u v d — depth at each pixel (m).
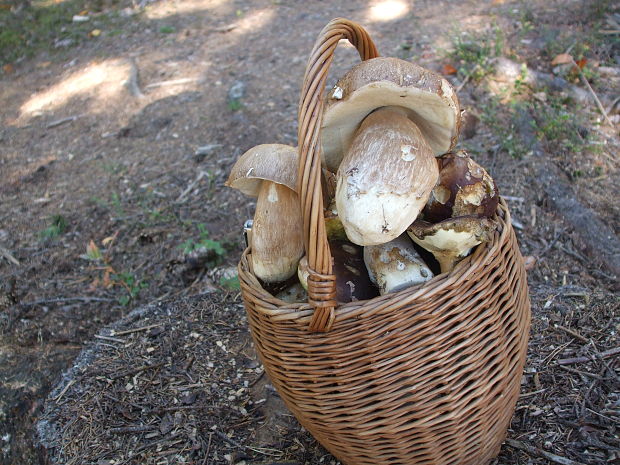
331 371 0.45
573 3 1.49
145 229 1.04
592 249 0.85
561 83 1.20
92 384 0.74
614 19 1.40
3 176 1.25
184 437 0.65
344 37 0.46
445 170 0.48
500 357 0.47
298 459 0.61
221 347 0.78
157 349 0.79
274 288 0.56
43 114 1.48
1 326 0.88
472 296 0.44
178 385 0.73
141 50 1.71
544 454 0.56
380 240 0.43
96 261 1.00
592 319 0.72
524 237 0.90
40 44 1.87
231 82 1.44
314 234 0.40
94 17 2.01
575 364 0.66
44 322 0.89
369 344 0.43
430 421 0.46
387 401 0.45
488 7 1.56
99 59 1.70
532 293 0.78
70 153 1.30
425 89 0.42
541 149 1.04
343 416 0.47
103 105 1.46
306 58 1.48
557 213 0.93
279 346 0.46
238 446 0.64
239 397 0.70
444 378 0.45
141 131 1.33
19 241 1.06
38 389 0.77
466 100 1.16
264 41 1.62
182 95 1.43
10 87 1.65
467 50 1.32
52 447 0.67
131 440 0.66
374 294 0.51
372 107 0.47
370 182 0.43
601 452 0.56
